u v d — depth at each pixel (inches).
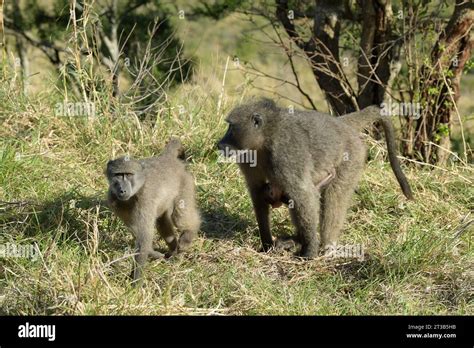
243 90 514.9
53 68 638.5
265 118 350.9
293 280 338.6
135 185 326.3
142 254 328.8
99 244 351.6
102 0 676.7
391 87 532.7
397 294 327.9
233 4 593.9
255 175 363.3
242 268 343.9
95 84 472.7
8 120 455.2
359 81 523.2
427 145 490.9
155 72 582.2
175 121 475.2
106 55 632.4
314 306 315.9
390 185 429.7
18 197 390.6
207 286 324.8
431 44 514.0
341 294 332.5
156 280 329.1
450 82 492.7
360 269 346.6
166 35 643.5
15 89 477.7
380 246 370.3
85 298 302.5
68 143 449.4
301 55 513.7
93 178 420.8
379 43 513.3
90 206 382.3
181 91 503.2
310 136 358.9
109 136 449.4
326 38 528.7
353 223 398.9
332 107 536.7
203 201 408.8
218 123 474.9
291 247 371.9
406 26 516.1
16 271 328.8
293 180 352.5
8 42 667.4
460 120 477.1
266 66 693.3
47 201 382.3
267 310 307.9
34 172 410.0
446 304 327.3
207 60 647.1
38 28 648.4
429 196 421.4
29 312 295.4
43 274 314.7
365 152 382.9
